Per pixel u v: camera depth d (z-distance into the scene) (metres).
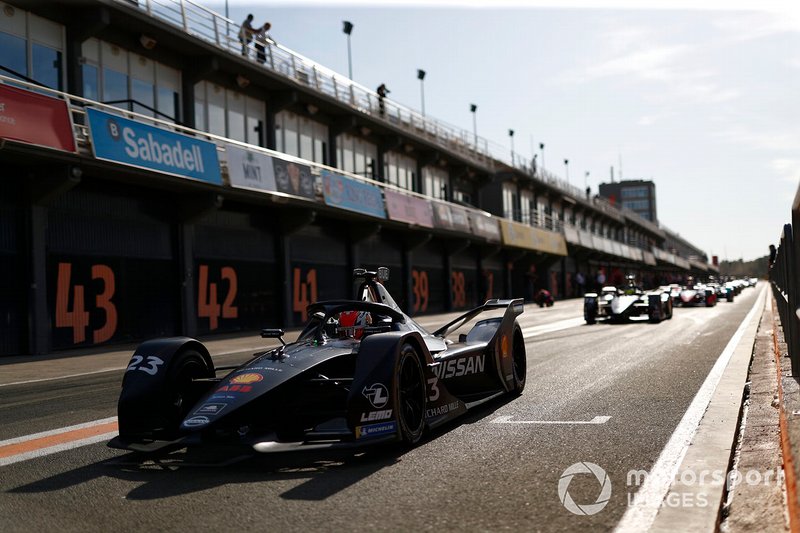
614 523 3.76
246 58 24.31
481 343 7.55
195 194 21.48
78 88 19.39
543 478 4.66
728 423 6.22
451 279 40.47
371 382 5.24
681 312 29.22
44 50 18.80
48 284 17.59
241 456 5.50
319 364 5.64
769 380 8.32
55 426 7.03
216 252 23.38
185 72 23.42
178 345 5.71
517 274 52.34
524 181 55.00
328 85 30.19
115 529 3.85
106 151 16.97
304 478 4.81
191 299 21.98
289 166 24.02
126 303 19.86
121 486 4.71
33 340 16.98
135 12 19.88
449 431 6.29
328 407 6.07
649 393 8.05
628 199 158.75
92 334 18.80
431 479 4.71
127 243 19.95
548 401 7.75
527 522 3.81
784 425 4.96
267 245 25.97
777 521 3.74
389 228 33.28
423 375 5.90
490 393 7.71
